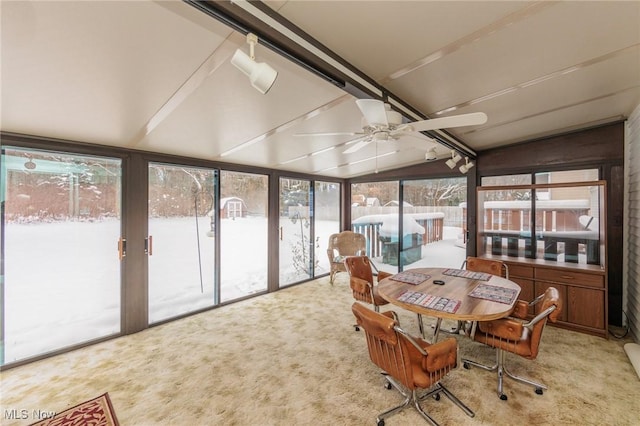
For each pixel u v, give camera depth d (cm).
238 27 124
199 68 167
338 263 523
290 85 199
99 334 304
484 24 150
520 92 240
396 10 135
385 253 576
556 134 371
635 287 299
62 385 227
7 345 257
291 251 523
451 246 489
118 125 247
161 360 263
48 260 278
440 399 209
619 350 275
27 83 170
